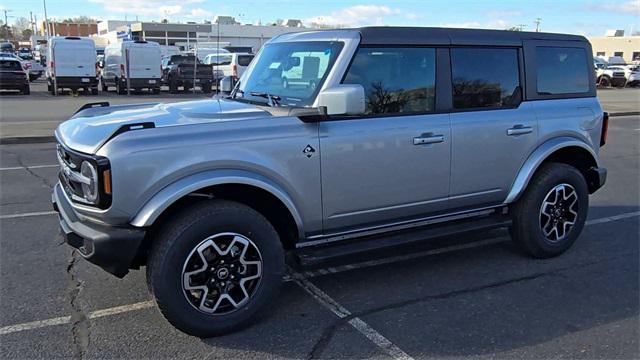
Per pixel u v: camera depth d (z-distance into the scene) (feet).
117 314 13.28
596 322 13.03
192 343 11.98
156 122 12.12
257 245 12.34
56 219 21.06
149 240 11.98
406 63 14.28
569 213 17.21
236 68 92.68
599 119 17.78
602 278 15.70
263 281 12.54
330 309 13.65
